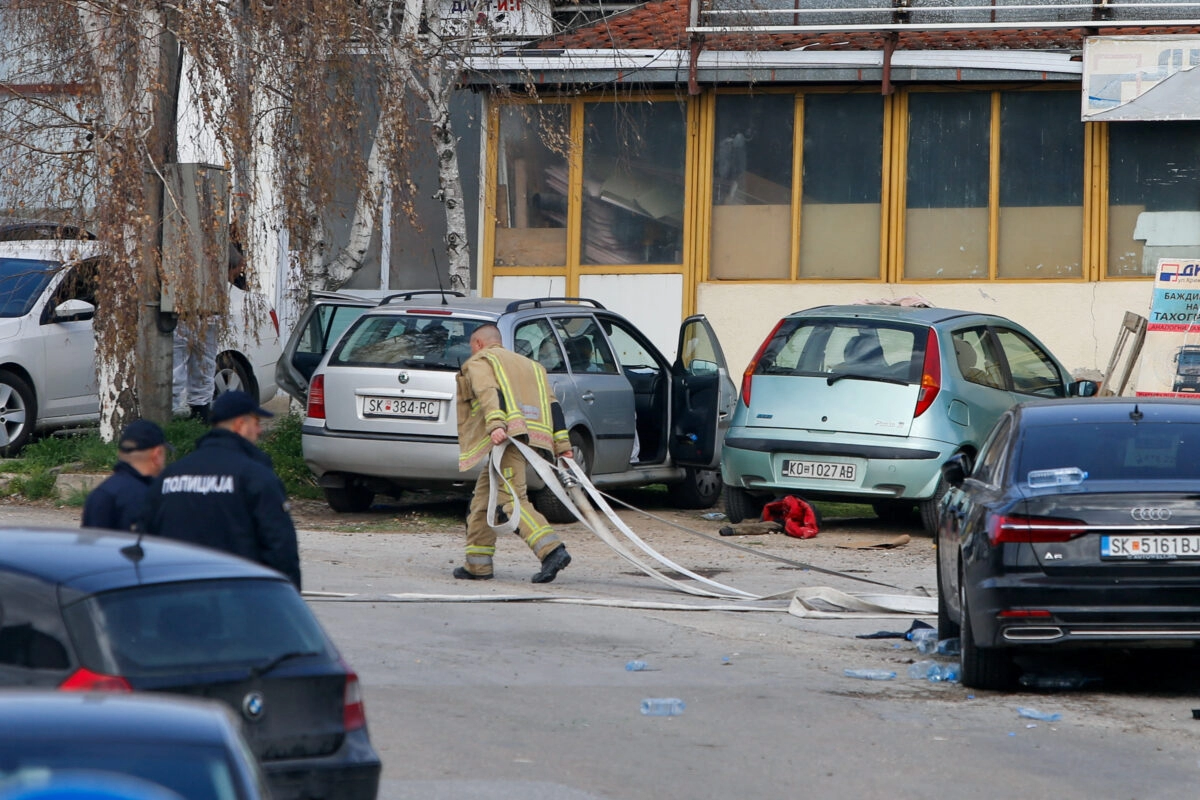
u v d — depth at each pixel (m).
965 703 22.20
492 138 54.81
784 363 39.59
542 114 51.41
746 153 54.03
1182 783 17.98
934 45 51.53
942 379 38.09
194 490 18.75
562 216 55.12
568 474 32.22
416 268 59.88
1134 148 51.56
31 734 8.09
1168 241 51.53
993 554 22.14
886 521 42.31
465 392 32.03
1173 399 25.20
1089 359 51.84
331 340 46.59
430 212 59.72
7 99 41.16
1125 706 22.12
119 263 40.38
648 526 41.06
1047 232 52.28
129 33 40.31
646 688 22.73
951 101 52.69
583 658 24.78
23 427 43.94
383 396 38.25
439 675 23.14
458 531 39.22
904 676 24.16
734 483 39.75
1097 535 21.78
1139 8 51.00
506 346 38.03
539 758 18.62
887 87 51.31
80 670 13.09
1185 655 26.19
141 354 42.94
